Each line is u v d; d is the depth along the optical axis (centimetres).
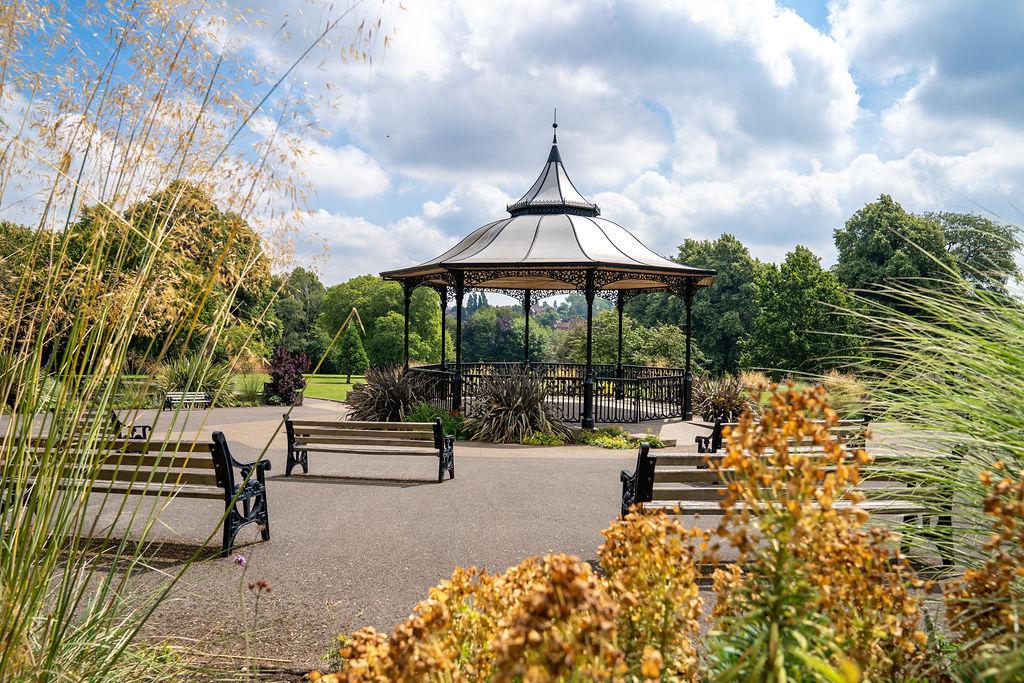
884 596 148
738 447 138
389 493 712
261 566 462
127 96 262
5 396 231
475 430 1223
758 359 3175
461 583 172
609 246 1550
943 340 228
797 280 3072
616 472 855
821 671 114
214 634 341
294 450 809
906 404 233
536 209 1673
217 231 264
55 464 235
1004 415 212
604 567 179
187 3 258
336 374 4341
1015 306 235
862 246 2966
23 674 209
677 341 3066
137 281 242
